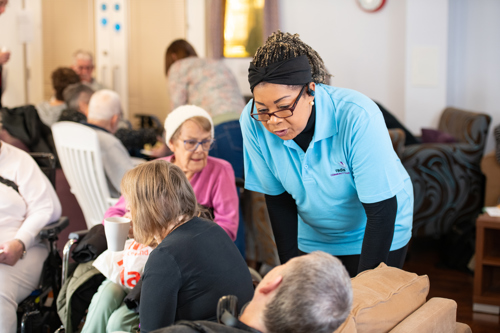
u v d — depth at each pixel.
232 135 3.30
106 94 3.12
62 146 2.92
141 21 5.79
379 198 1.51
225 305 1.08
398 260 1.76
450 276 3.54
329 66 5.72
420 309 1.32
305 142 1.59
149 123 5.20
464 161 3.91
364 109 1.48
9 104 5.49
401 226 1.73
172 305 1.36
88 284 1.97
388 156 1.49
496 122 5.16
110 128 3.15
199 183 2.21
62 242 3.42
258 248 3.29
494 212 2.99
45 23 5.55
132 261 1.82
